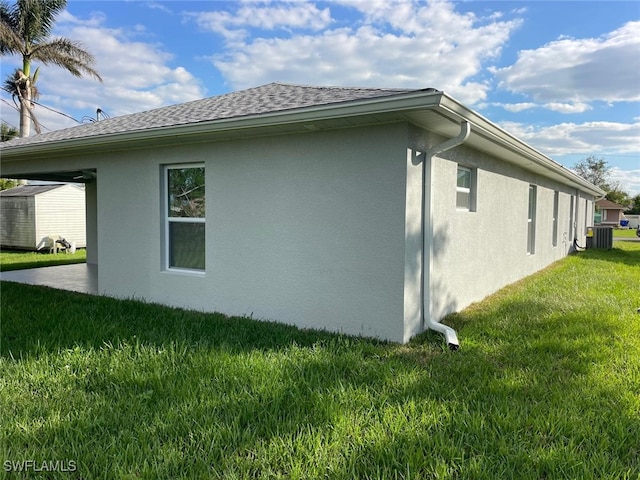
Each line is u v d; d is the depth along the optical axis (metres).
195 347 4.12
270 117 4.42
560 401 3.00
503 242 7.73
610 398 3.07
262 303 5.32
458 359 3.90
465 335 4.67
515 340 4.47
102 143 5.84
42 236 15.74
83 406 2.89
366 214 4.55
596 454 2.36
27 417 2.76
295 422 2.66
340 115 4.04
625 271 9.66
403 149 4.30
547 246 10.89
